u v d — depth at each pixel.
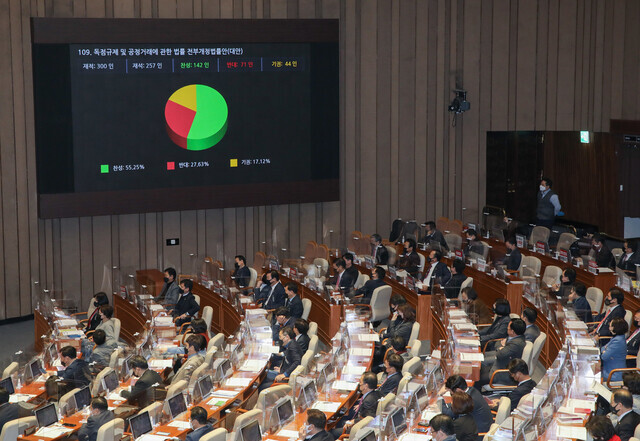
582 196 44.25
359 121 36.69
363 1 36.09
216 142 33.19
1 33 30.44
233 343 22.03
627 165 41.88
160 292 30.83
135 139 31.97
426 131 37.59
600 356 21.39
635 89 38.25
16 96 30.92
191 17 33.22
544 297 25.38
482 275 29.77
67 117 30.97
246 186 33.88
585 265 29.73
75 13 31.47
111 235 33.31
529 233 37.72
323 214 36.47
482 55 37.75
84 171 31.41
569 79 38.22
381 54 36.62
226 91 33.16
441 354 22.28
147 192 32.34
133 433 18.12
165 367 22.34
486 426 17.61
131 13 32.25
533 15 37.75
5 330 31.08
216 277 30.05
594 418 15.32
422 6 36.84
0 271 31.39
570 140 44.03
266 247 35.78
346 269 29.91
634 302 26.67
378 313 27.34
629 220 42.19
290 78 34.09
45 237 32.09
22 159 31.28
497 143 43.25
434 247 31.81
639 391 17.95
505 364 21.64
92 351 24.73
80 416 19.62
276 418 18.08
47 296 28.69
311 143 34.78
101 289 33.25
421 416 18.17
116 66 31.41
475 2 37.38
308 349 22.36
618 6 37.97
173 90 32.31
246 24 33.09
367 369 21.25
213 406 19.45
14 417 19.44
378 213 37.47
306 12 35.12
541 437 16.48
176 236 34.34
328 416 18.78
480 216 38.62
